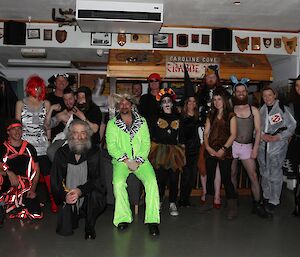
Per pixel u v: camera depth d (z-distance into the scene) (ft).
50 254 9.79
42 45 19.12
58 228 11.35
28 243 10.59
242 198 16.55
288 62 20.57
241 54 20.02
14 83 25.46
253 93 20.38
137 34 19.51
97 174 11.49
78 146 11.09
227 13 16.63
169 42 19.61
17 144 12.56
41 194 17.15
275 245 10.73
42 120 13.42
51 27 19.16
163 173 13.75
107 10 15.56
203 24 18.97
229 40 19.45
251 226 12.52
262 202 14.58
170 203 14.02
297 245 10.75
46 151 13.50
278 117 13.92
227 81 19.65
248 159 13.52
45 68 25.35
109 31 18.19
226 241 11.02
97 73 25.93
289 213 14.28
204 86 15.10
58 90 15.14
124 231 11.84
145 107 15.02
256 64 19.65
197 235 11.53
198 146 14.44
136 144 12.34
